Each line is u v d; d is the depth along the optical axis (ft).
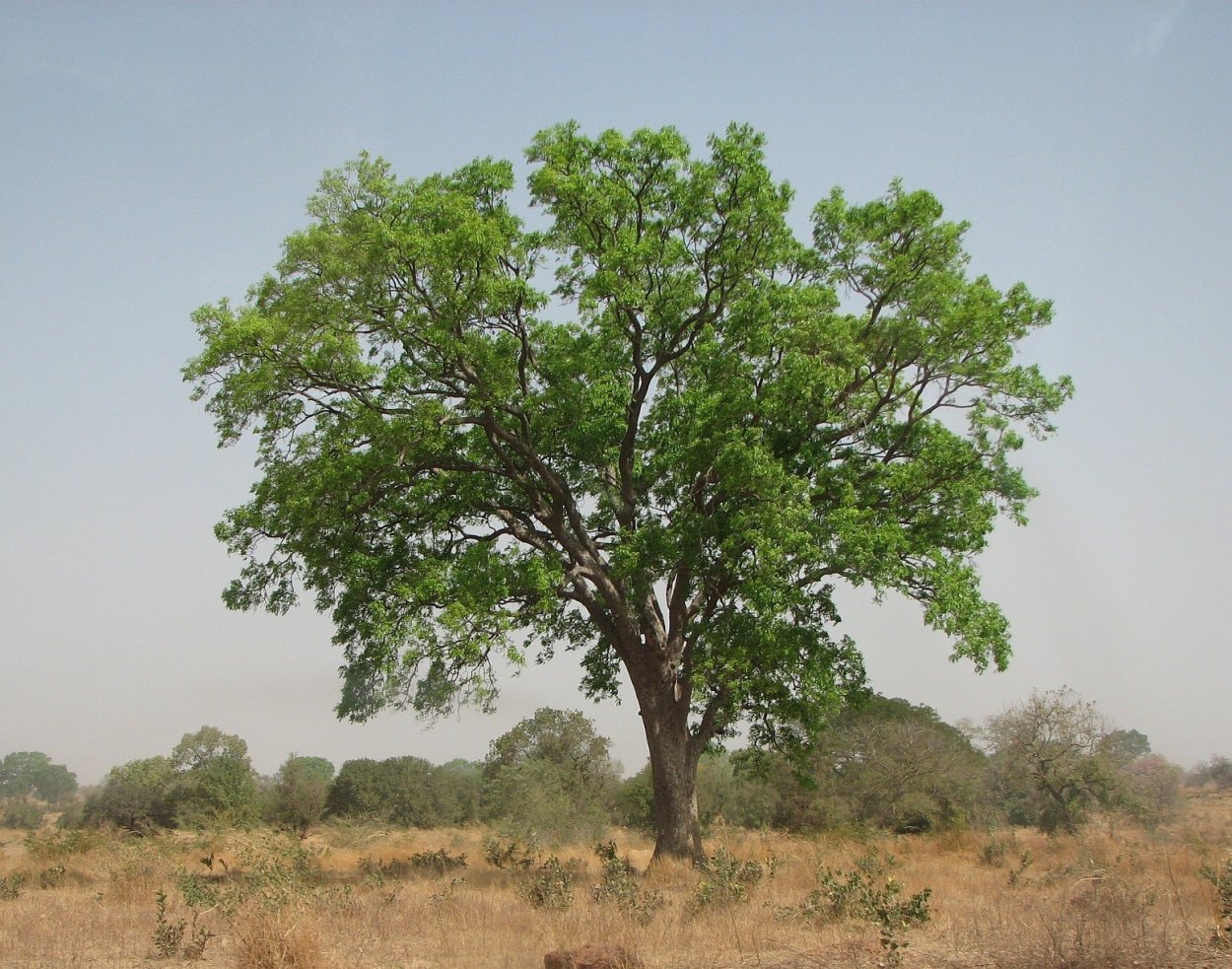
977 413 66.18
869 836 97.55
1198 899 40.86
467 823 154.81
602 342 67.62
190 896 46.83
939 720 125.29
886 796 115.65
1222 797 182.80
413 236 59.98
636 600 68.28
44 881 63.52
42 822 202.28
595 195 64.39
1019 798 137.80
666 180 66.13
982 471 66.49
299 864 61.98
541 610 61.62
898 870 64.44
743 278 68.28
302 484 61.62
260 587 67.56
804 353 65.77
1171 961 27.78
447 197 62.34
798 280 69.67
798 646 63.77
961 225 67.31
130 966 34.09
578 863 72.79
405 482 65.77
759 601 60.44
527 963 31.99
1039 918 32.40
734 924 36.96
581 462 72.79
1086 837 88.43
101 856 77.30
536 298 63.26
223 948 37.29
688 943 35.27
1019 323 64.44
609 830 131.75
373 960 34.24
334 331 61.72
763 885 51.24
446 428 64.85
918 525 67.41
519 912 43.75
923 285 64.95
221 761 143.23
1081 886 41.47
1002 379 64.80
